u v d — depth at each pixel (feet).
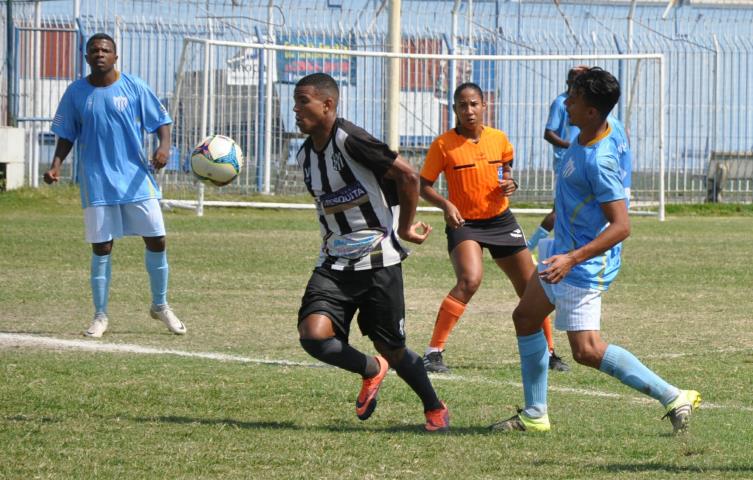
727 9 225.15
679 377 59.88
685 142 204.33
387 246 45.91
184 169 178.91
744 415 50.42
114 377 57.31
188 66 189.16
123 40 187.21
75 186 183.42
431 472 39.75
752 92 211.82
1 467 39.65
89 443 43.45
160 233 72.33
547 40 198.08
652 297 93.25
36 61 184.96
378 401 52.95
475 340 72.84
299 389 55.11
